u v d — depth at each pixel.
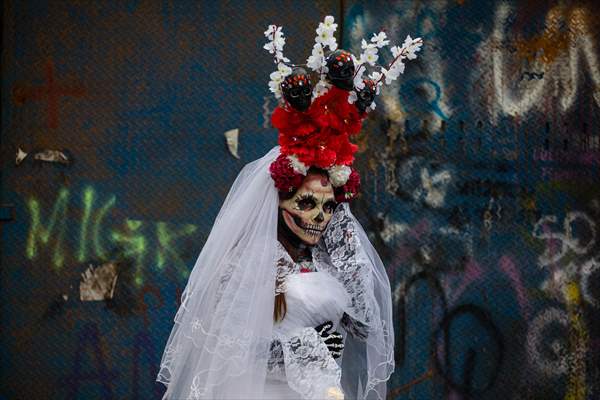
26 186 9.91
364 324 6.80
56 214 9.92
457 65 10.30
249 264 6.43
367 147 10.20
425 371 10.14
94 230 9.94
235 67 10.11
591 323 10.30
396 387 10.12
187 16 10.10
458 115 10.30
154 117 10.04
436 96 10.28
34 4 9.98
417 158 10.25
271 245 6.49
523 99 10.37
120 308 9.91
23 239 9.88
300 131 6.44
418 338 10.16
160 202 9.99
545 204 10.34
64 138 9.97
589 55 10.45
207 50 10.10
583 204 10.38
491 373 10.19
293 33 10.14
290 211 6.58
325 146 6.53
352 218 6.98
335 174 6.62
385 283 7.16
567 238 10.34
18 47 9.96
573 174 10.38
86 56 10.00
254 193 6.64
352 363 7.11
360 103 6.68
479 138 10.30
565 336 10.27
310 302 6.46
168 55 10.07
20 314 9.86
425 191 10.24
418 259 10.20
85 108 9.98
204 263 6.72
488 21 10.34
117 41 10.04
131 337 9.88
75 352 9.86
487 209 10.30
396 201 10.20
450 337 10.19
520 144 10.34
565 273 10.32
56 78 9.98
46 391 9.83
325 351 6.28
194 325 6.52
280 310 6.47
